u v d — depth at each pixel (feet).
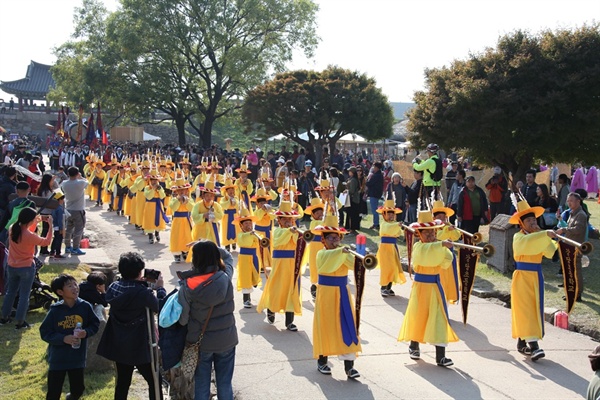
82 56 142.41
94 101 141.28
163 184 73.51
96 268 40.57
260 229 43.24
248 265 36.17
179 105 139.13
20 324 30.22
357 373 25.25
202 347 19.84
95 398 22.94
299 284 32.14
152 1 129.49
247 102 114.73
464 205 49.98
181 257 49.14
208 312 19.72
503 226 44.73
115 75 134.41
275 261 32.58
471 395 23.88
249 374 25.95
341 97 107.86
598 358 16.05
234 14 136.67
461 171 57.82
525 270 28.40
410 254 40.75
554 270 45.62
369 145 161.38
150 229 57.41
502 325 33.58
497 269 45.37
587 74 53.83
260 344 29.86
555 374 26.22
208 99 153.99
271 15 135.64
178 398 22.98
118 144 141.69
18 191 35.76
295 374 25.99
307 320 34.09
